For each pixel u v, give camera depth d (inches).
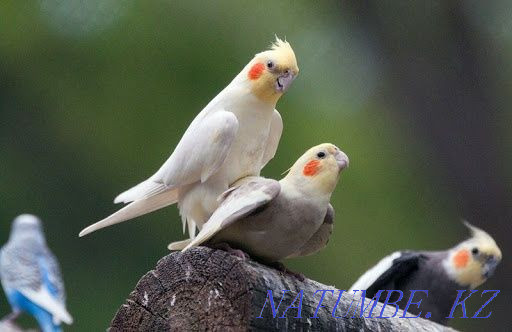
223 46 717.9
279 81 320.8
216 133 312.5
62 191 780.0
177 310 268.4
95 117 760.3
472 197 601.0
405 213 719.1
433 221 705.6
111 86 751.7
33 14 761.0
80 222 776.9
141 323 270.8
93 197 776.3
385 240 725.9
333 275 733.3
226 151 313.3
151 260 776.9
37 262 533.3
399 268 448.8
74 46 759.7
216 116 316.5
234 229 285.3
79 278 775.7
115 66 748.6
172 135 740.7
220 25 717.9
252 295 263.0
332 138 732.0
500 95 634.2
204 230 276.2
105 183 770.2
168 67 733.9
